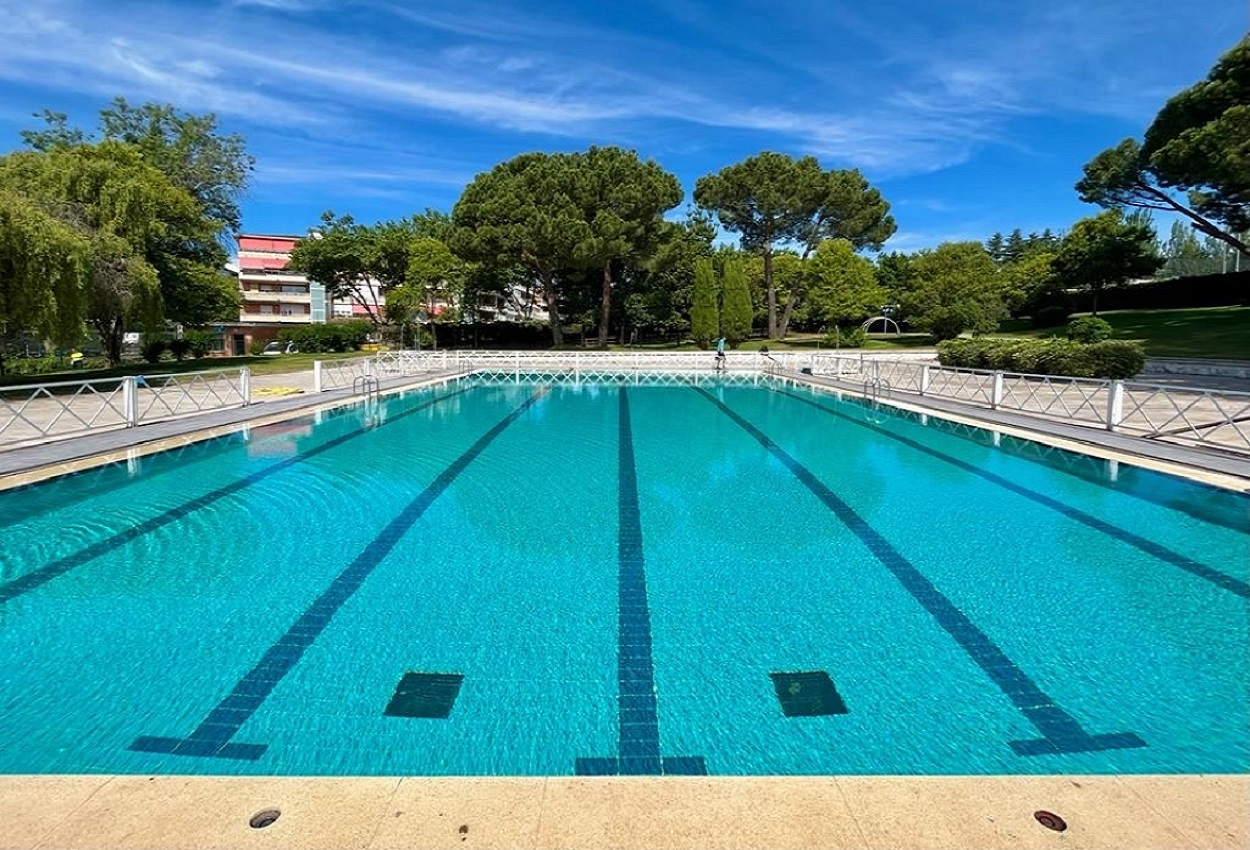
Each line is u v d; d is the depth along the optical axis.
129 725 2.81
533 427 11.53
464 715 2.90
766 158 32.75
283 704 2.97
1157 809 1.99
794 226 34.44
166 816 1.96
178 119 27.14
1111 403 9.10
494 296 44.09
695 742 2.71
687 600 4.16
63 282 13.14
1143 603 4.05
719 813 1.98
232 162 28.28
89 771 2.51
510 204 27.09
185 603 4.11
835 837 1.87
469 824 1.93
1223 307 30.14
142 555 4.94
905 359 22.58
